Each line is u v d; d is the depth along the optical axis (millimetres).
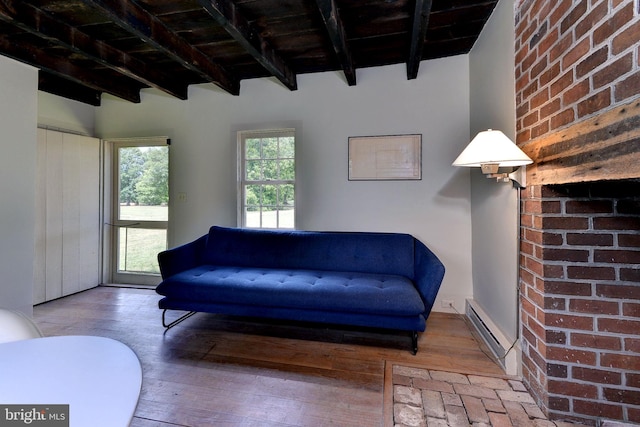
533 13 1567
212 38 2395
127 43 2457
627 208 1318
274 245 2797
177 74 3074
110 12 1773
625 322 1329
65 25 2172
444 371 1800
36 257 2916
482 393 1593
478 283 2518
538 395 1502
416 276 2443
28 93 2381
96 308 2834
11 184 2268
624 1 988
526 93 1634
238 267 2746
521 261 1689
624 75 980
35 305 2896
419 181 2799
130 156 3611
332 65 2867
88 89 3408
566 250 1396
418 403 1521
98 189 3531
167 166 3502
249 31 2170
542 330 1456
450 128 2719
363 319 2080
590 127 1119
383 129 2854
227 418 1431
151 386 1670
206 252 2912
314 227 3027
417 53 2357
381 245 2627
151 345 2129
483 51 2303
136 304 2938
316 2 1775
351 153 2926
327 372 1800
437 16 2148
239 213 3250
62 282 3139
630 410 1330
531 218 1558
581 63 1191
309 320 2164
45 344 897
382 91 2846
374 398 1565
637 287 1316
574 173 1207
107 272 3629
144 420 1416
